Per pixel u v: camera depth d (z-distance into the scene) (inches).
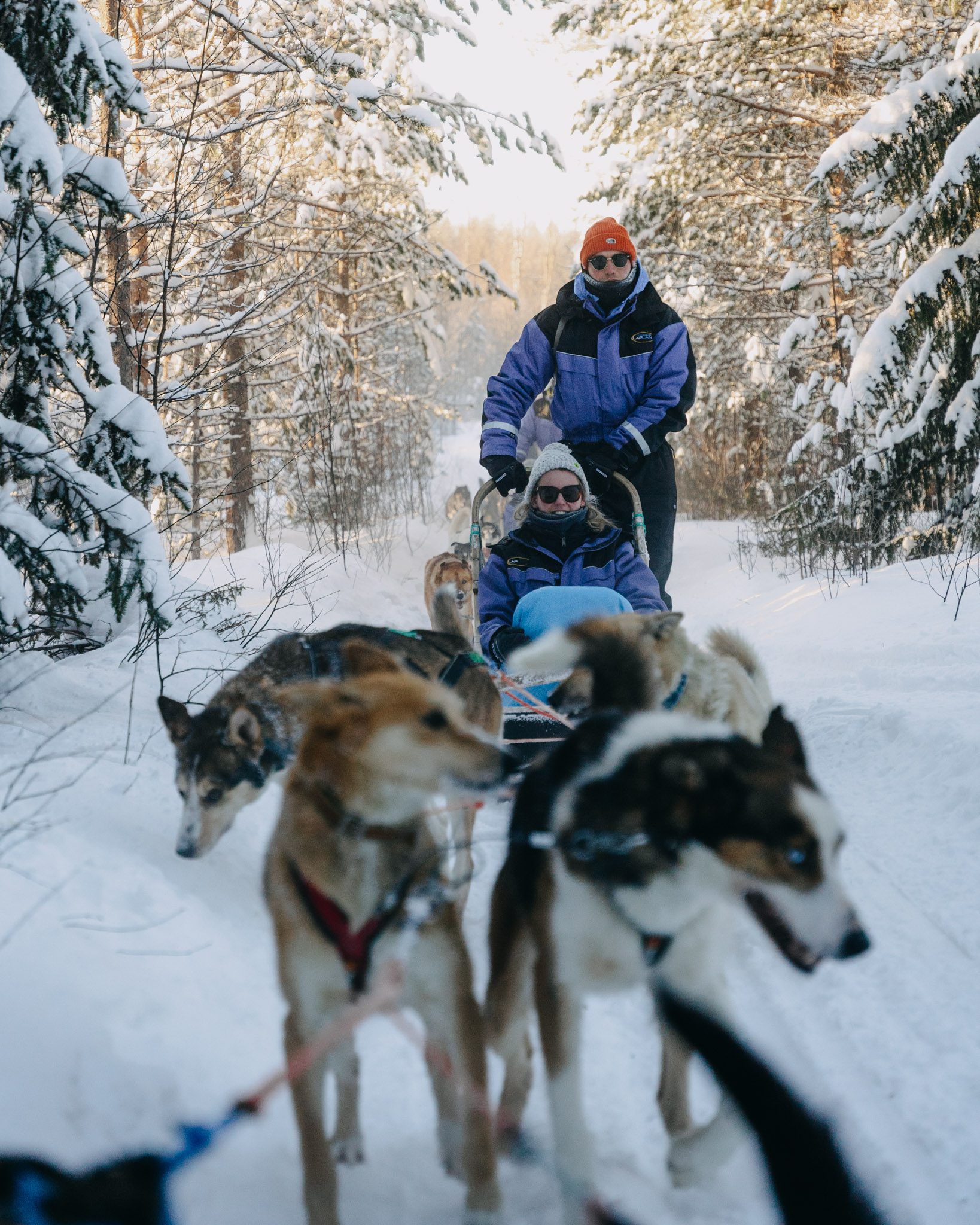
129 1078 92.7
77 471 196.2
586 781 93.3
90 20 203.2
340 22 505.7
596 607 177.8
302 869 89.3
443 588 176.4
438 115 538.3
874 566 402.9
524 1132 104.0
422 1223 90.0
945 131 365.4
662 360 243.8
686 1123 100.1
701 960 95.3
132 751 174.4
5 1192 66.4
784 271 629.0
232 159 375.6
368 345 823.1
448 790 89.7
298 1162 95.7
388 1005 87.7
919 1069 108.7
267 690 155.9
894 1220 75.8
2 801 135.9
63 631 218.2
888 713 217.6
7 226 196.2
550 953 94.4
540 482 200.7
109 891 122.4
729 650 151.8
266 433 631.2
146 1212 70.6
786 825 85.1
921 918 141.6
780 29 548.1
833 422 576.7
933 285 358.6
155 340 350.6
